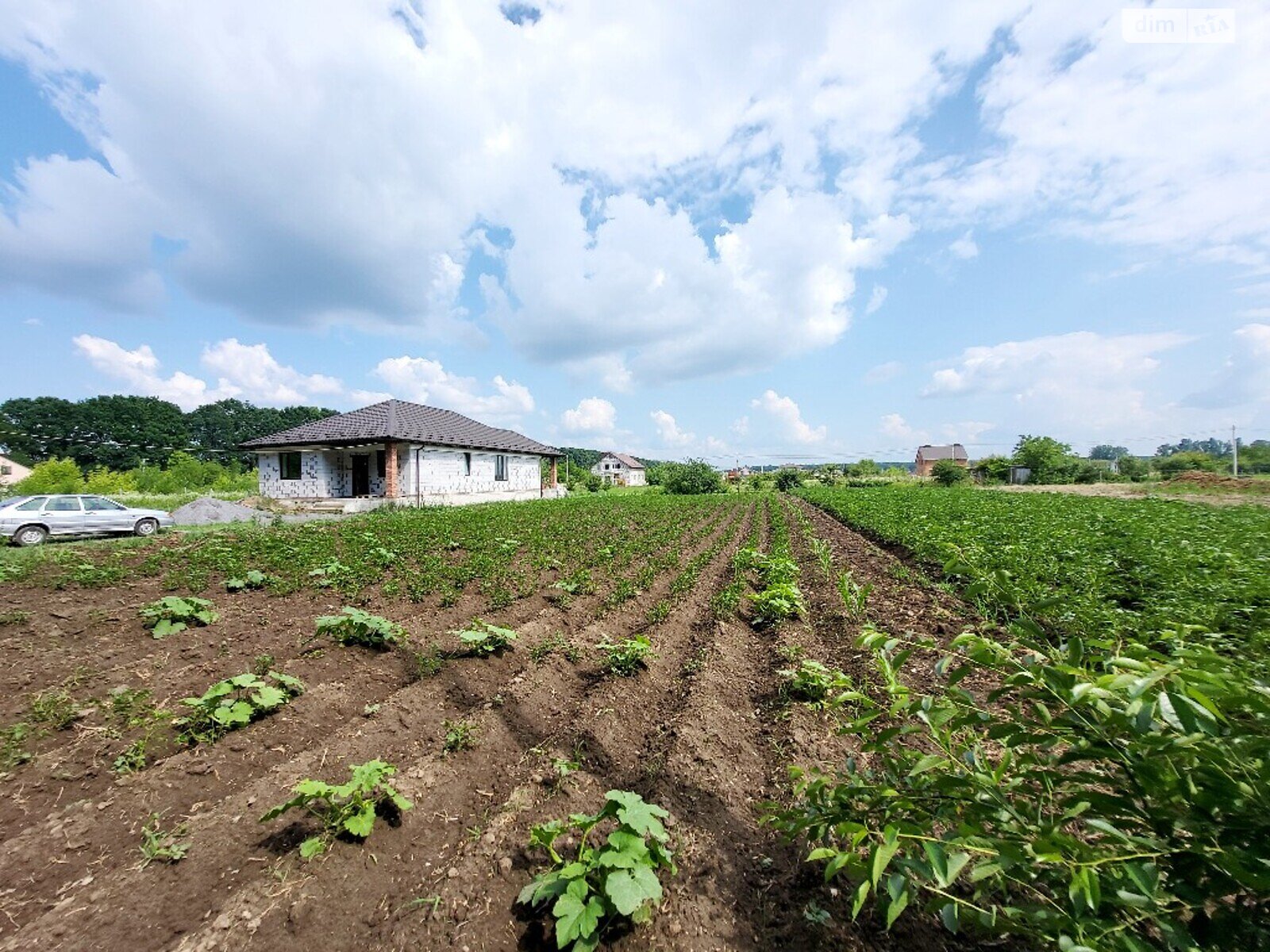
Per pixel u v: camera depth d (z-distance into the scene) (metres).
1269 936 1.29
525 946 2.35
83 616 6.34
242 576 8.41
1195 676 1.38
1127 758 1.47
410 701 4.47
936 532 11.29
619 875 2.22
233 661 5.16
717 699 4.68
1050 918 1.50
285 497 22.80
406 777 3.46
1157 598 5.61
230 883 2.66
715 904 2.50
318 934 2.39
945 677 4.75
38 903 2.53
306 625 6.23
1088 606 5.03
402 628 5.92
